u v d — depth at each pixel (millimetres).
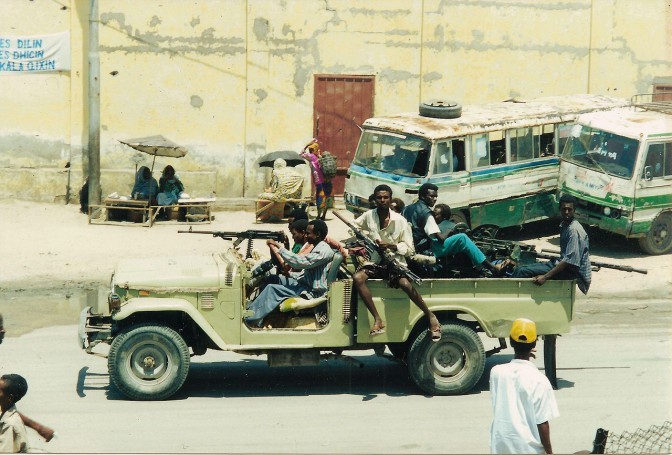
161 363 11094
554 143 20375
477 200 19266
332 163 21312
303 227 11789
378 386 12039
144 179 21688
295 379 12320
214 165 23172
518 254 12258
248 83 23016
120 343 10930
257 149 23250
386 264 11148
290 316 11375
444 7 23344
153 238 19984
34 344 13555
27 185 22984
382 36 23281
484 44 23531
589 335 14609
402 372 12711
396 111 23578
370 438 10016
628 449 9680
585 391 11805
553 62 23734
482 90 23672
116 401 11094
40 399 11094
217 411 10859
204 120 23016
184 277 11031
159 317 11508
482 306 11461
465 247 11727
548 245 19922
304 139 23406
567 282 11656
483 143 19328
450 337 11461
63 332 14219
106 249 19062
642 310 16125
